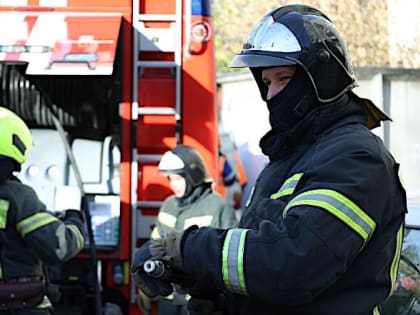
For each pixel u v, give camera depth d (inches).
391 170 106.0
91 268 235.8
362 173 100.9
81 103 251.6
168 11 240.7
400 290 160.9
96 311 217.0
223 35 757.9
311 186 101.3
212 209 229.9
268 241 98.4
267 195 111.3
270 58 109.2
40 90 248.8
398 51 736.3
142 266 106.7
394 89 407.2
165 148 240.2
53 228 183.5
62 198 250.4
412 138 407.5
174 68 240.8
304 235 97.2
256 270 97.7
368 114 117.8
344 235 98.0
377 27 743.1
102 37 232.1
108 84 247.1
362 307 102.7
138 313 239.3
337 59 109.7
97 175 251.9
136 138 239.8
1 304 181.6
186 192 230.8
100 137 256.8
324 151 104.8
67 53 228.2
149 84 239.9
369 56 734.5
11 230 182.7
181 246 103.7
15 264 183.3
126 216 238.8
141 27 239.8
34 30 233.9
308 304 102.7
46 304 189.5
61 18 236.8
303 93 110.1
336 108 109.9
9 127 184.7
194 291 112.0
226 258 99.4
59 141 256.2
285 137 111.1
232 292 107.7
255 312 107.7
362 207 99.9
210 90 241.0
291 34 109.4
